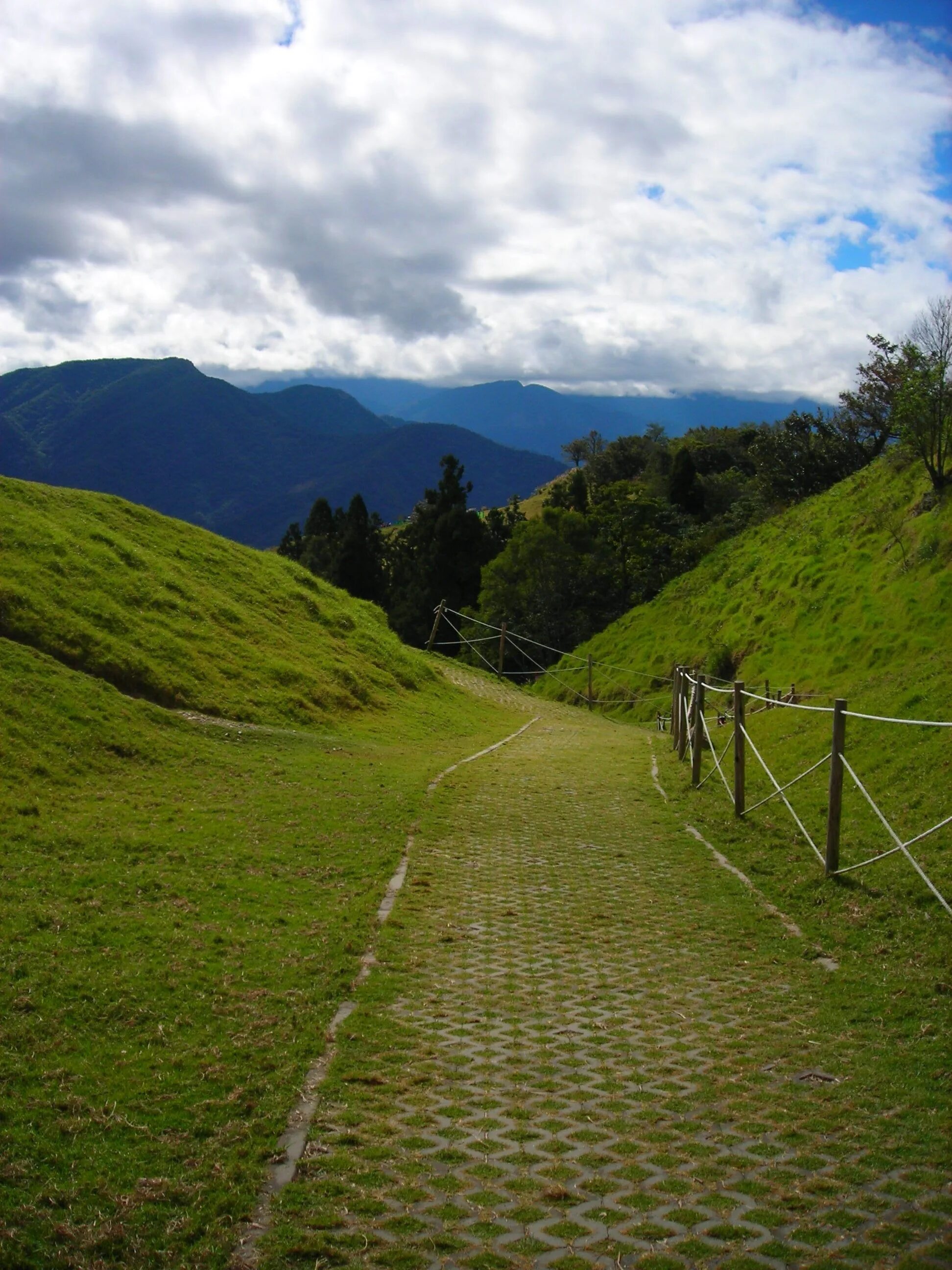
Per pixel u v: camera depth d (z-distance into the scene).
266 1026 6.66
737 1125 5.41
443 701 26.59
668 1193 4.75
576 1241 4.38
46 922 8.15
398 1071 6.08
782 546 34.31
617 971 7.95
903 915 8.79
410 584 68.69
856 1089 5.81
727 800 14.70
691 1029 6.78
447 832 12.73
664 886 10.47
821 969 7.98
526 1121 5.46
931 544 23.53
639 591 54.31
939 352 25.64
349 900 9.67
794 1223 4.50
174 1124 5.35
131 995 6.97
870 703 16.20
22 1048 6.05
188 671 18.81
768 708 20.75
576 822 13.67
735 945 8.62
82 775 13.06
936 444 25.52
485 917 9.34
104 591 19.78
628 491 71.06
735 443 84.62
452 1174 4.93
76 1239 4.35
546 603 53.09
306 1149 5.14
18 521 20.31
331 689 21.86
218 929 8.51
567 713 31.67
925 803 11.26
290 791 14.27
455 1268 4.20
